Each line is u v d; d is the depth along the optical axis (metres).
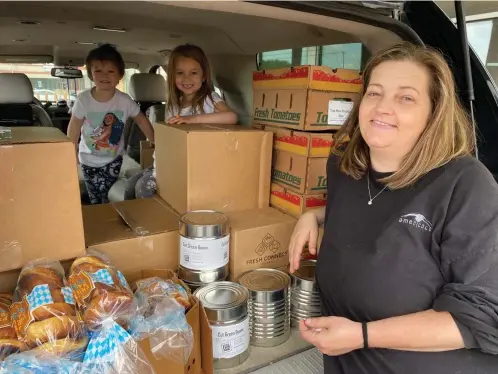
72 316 0.98
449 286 0.91
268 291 1.45
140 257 1.50
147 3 1.88
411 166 1.02
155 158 1.99
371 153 1.13
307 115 1.62
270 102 1.84
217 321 1.31
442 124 1.01
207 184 1.66
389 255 1.00
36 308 0.96
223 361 1.36
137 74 3.81
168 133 1.77
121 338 0.99
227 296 1.37
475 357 0.95
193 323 1.18
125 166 3.46
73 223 1.21
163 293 1.17
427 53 1.04
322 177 1.69
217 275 1.46
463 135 1.05
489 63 1.66
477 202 0.92
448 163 1.01
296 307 1.59
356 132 1.20
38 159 1.12
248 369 1.38
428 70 1.03
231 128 1.80
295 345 1.52
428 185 1.00
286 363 1.42
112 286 1.07
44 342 0.93
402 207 1.02
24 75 3.09
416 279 0.97
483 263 0.88
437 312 0.90
